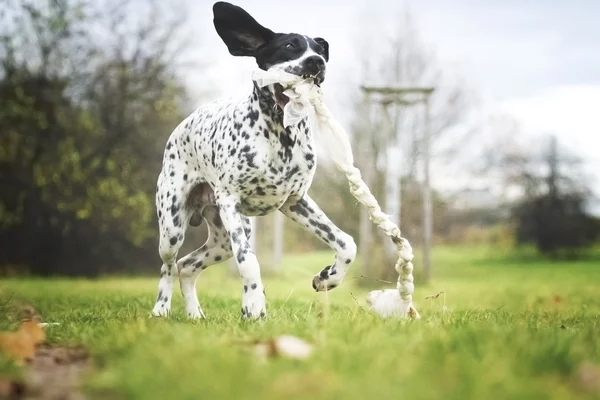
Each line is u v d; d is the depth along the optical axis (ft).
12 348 13.11
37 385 10.46
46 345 15.01
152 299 31.09
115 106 88.28
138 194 85.97
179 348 11.20
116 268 88.12
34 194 84.99
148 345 11.87
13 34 83.05
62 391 10.30
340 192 86.58
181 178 21.06
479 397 8.63
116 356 12.14
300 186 18.98
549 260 119.75
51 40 84.33
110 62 87.97
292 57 18.40
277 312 20.31
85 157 87.20
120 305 28.25
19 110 82.17
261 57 19.04
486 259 118.62
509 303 33.55
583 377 9.84
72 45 85.71
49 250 86.17
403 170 82.02
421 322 16.17
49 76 85.10
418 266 69.10
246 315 17.99
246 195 18.99
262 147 18.47
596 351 12.07
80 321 19.97
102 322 18.47
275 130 18.37
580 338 13.15
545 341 12.31
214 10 19.22
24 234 85.40
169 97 88.89
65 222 85.76
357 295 42.24
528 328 14.62
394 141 62.13
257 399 8.71
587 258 121.90
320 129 18.61
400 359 10.39
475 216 120.06
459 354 10.91
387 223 18.70
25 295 36.99
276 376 9.55
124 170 88.48
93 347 13.46
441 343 11.83
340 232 19.30
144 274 89.25
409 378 9.28
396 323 15.17
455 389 8.94
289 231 117.19
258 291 18.16
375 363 10.11
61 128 85.92
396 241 18.74
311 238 120.57
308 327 13.83
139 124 89.20
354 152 85.97
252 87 18.56
